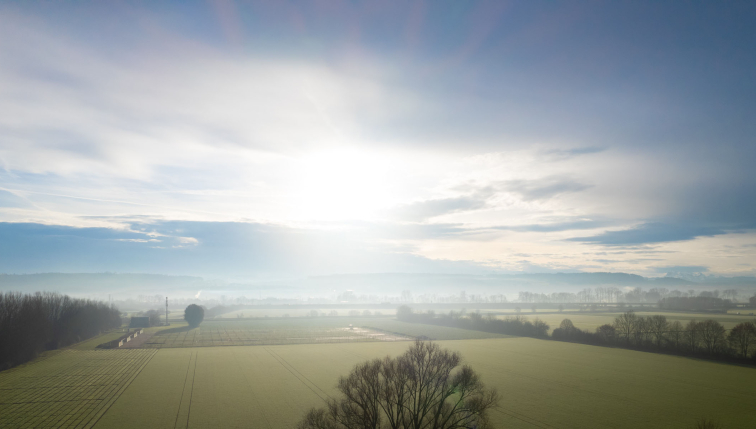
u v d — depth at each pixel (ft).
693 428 210.59
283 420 216.54
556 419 222.69
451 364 190.29
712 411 236.43
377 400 179.52
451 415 183.52
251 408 236.02
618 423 217.36
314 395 262.88
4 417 218.38
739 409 239.71
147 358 395.75
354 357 401.90
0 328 357.00
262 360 384.88
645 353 418.10
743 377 314.96
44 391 270.67
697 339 431.84
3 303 394.32
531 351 431.84
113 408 234.79
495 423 216.13
